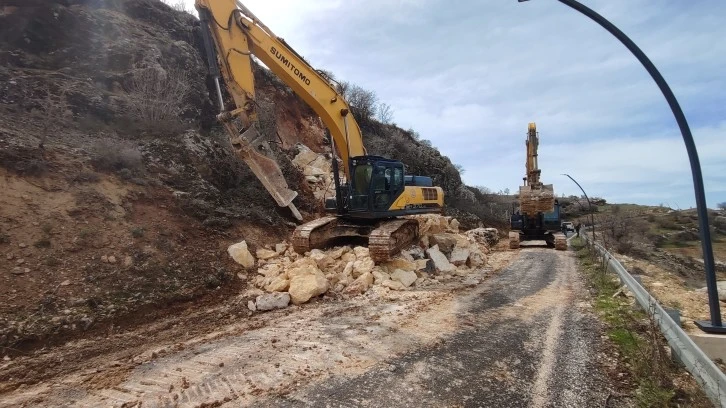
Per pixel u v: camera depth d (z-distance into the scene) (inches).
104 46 581.6
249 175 579.5
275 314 298.2
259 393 168.2
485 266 557.3
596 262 556.7
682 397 167.6
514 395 167.0
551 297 351.9
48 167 350.0
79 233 309.6
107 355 216.5
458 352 215.0
